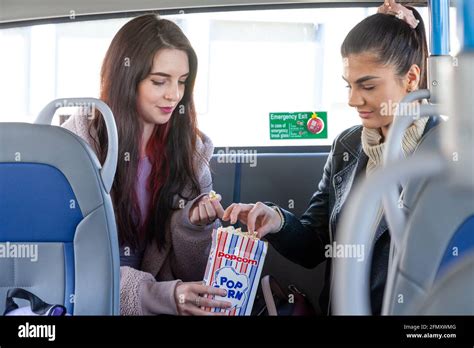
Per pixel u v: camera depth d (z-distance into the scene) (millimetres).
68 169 1642
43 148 1637
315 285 1979
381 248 1634
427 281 1114
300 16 2039
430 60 1402
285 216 1993
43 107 1891
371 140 1979
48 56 1980
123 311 1917
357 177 1969
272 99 2062
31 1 1965
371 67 1985
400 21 1992
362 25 2010
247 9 2049
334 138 2045
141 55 2004
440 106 1319
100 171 1712
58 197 1642
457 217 1104
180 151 2027
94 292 1657
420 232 1123
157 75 2016
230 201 2041
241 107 2062
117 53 2004
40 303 1648
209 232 2023
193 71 2049
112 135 1759
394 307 1140
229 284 1956
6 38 1968
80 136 1755
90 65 1995
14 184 1634
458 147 1121
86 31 1996
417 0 2018
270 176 2055
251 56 2064
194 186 2037
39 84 1967
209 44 2049
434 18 1426
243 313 1937
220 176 2053
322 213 2027
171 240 2018
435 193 1113
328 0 2031
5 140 1630
